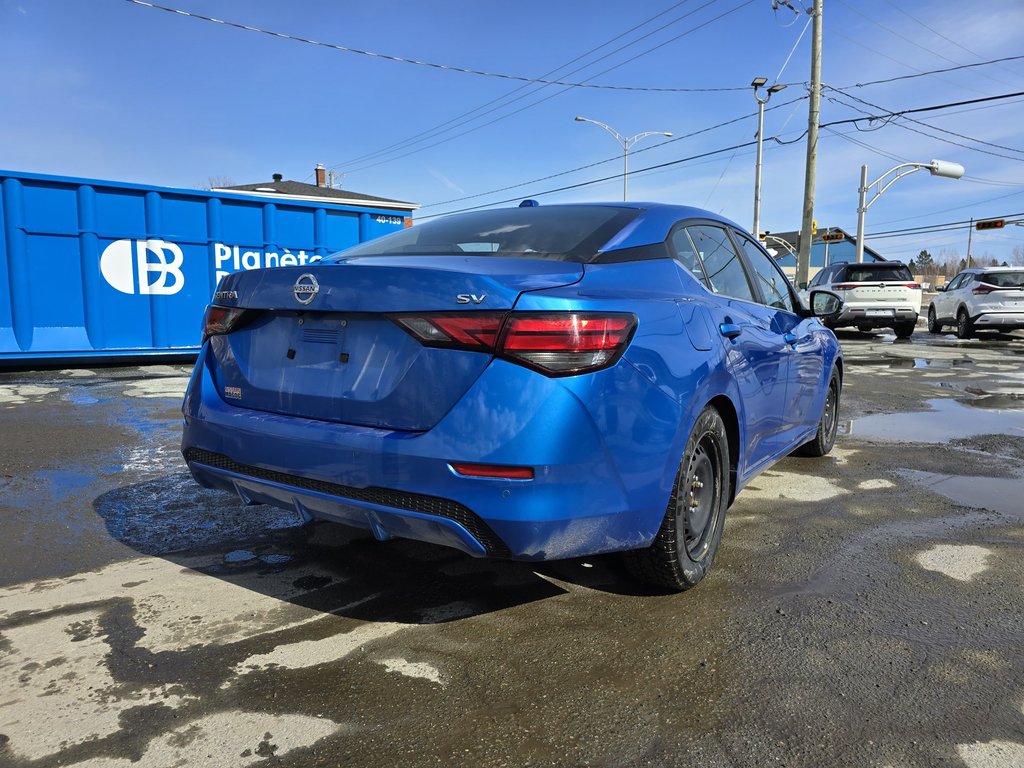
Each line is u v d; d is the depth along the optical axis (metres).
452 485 2.26
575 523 2.32
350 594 2.95
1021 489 4.55
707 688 2.30
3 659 2.41
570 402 2.26
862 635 2.64
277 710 2.16
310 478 2.54
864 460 5.29
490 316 2.27
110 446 5.33
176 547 3.43
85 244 9.02
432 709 2.17
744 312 3.47
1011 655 2.51
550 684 2.31
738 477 3.27
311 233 10.70
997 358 12.83
